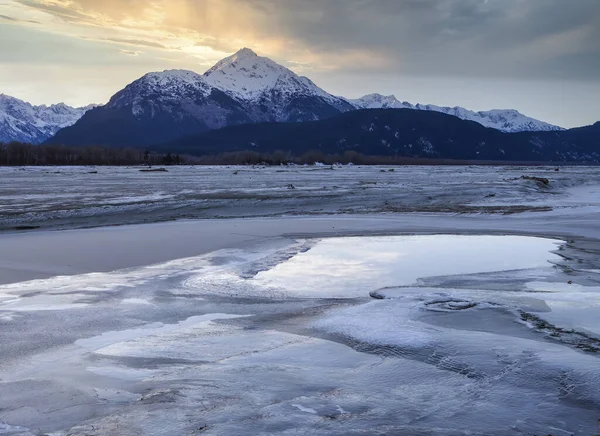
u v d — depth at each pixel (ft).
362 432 22.03
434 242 81.82
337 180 255.09
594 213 116.06
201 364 30.35
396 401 25.02
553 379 26.71
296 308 43.32
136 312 42.22
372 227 99.71
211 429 22.39
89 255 69.87
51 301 45.83
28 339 35.06
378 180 256.32
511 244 79.41
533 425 22.57
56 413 24.22
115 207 131.85
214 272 59.00
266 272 59.16
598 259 65.72
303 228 98.37
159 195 164.96
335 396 25.66
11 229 99.91
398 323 36.52
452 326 35.60
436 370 28.53
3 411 24.48
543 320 36.27
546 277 54.29
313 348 32.86
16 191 180.86
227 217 119.34
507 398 25.02
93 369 29.63
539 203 145.48
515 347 30.96
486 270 59.31
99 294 48.52
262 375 28.48
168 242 81.41
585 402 24.44
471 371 28.12
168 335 36.06
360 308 41.14
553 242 80.79
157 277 56.24
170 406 24.64
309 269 60.80
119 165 541.34
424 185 209.36
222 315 41.34
